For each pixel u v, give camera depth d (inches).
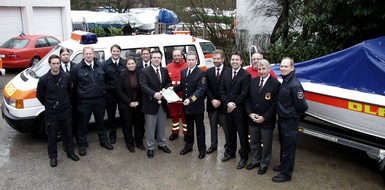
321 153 207.0
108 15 825.5
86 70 190.2
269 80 167.0
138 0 1376.7
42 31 614.9
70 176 173.8
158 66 191.5
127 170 181.3
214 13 571.8
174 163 190.4
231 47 526.9
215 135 203.3
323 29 277.1
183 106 192.7
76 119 204.2
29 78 213.6
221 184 167.3
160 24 740.7
